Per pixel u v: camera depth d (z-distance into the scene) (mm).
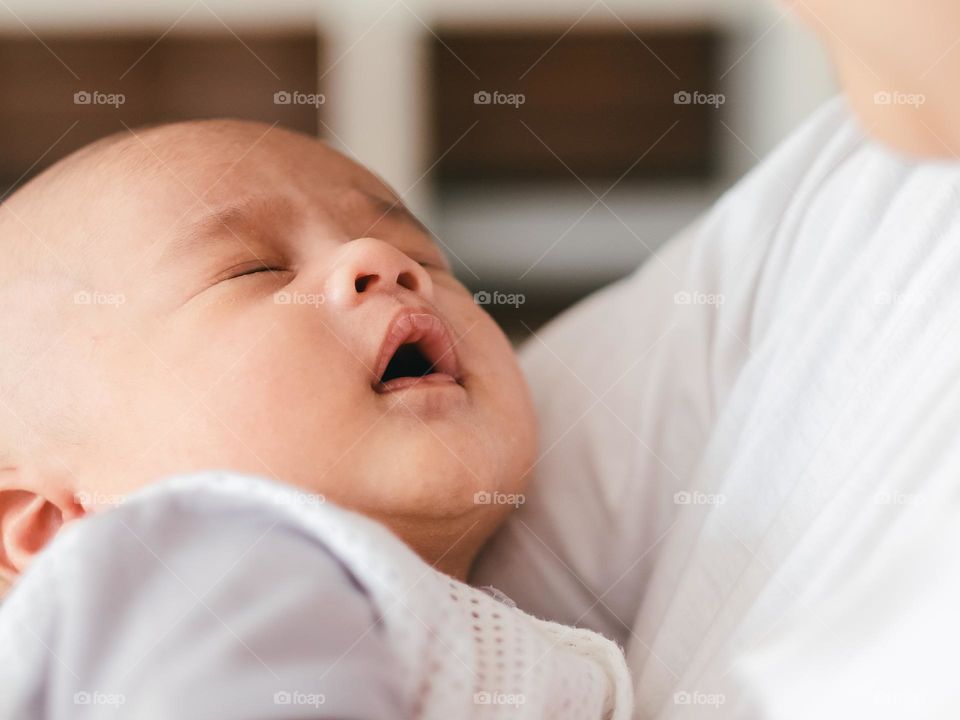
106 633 463
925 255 684
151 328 738
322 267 769
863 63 505
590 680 602
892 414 625
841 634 504
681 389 828
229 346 717
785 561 612
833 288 739
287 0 2354
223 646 443
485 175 2396
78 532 489
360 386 712
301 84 2387
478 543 798
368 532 522
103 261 767
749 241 854
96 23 2326
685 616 675
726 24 2332
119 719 435
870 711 466
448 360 772
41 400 750
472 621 562
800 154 873
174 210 781
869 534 563
